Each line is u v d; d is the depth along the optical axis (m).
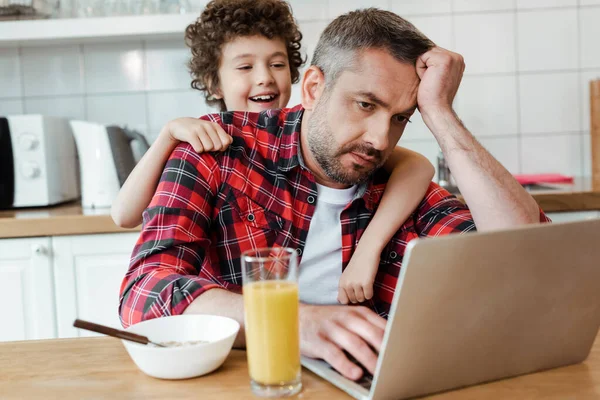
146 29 2.29
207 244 1.14
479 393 0.72
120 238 2.07
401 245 1.22
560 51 2.58
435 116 1.11
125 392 0.73
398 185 1.23
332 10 2.56
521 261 0.67
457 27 2.58
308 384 0.74
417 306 0.63
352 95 1.01
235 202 1.17
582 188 2.23
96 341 0.93
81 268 2.07
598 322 0.78
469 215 1.22
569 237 0.69
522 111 2.61
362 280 1.10
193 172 1.14
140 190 1.33
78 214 2.08
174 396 0.72
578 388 0.72
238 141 1.20
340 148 1.04
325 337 0.78
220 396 0.71
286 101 1.93
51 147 2.29
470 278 0.65
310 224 1.19
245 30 1.83
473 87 2.60
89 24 2.29
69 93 2.62
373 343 0.76
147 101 2.62
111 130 2.24
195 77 2.16
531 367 0.77
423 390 0.70
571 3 2.56
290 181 1.19
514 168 2.63
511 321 0.71
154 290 0.94
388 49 1.00
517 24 2.57
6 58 2.59
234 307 0.88
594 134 2.53
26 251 2.05
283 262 0.71
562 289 0.72
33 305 2.07
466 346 0.69
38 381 0.77
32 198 2.24
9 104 2.61
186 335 0.85
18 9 2.30
